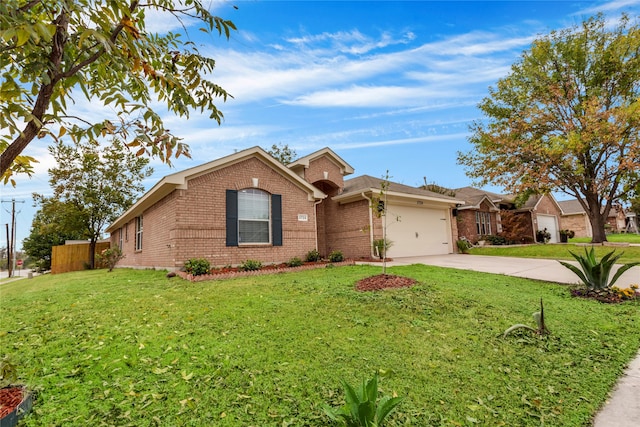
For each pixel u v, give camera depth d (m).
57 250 20.16
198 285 7.57
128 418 2.61
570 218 34.12
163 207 11.15
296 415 2.68
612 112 14.83
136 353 3.77
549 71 17.86
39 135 2.03
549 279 8.07
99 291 7.44
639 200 17.39
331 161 16.06
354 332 4.45
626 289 6.24
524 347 4.06
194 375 3.27
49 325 4.91
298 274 9.28
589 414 2.73
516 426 2.59
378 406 2.43
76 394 2.95
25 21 1.48
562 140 15.84
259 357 3.67
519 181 17.97
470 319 5.02
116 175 20.67
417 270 9.34
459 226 21.30
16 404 2.62
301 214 12.59
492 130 18.47
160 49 2.41
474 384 3.20
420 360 3.67
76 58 1.96
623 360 3.71
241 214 11.02
